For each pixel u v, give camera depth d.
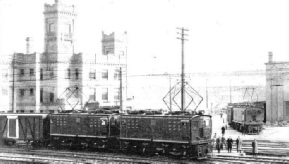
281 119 70.00
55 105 65.38
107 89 71.31
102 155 33.06
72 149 38.06
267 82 71.31
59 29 67.62
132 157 31.84
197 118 30.88
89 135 36.31
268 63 70.88
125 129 34.03
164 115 32.38
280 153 33.78
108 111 36.97
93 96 68.94
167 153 32.31
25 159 31.50
